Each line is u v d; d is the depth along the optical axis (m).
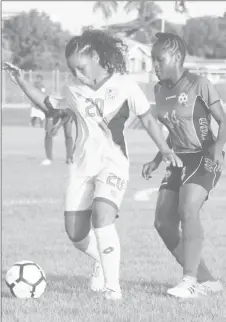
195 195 12.42
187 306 11.72
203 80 12.55
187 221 12.43
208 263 15.23
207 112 12.70
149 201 25.69
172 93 12.70
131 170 34.56
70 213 12.57
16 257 16.77
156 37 12.88
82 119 12.30
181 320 10.90
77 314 11.28
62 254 17.06
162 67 12.64
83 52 12.22
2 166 37.44
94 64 12.28
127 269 14.78
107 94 12.17
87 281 14.12
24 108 93.94
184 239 12.49
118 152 12.30
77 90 12.28
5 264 16.06
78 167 12.47
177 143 12.88
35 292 12.77
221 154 12.52
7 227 20.78
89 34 12.35
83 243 12.89
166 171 13.11
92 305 11.81
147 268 14.95
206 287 13.04
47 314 11.31
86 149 12.32
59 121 13.10
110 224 12.12
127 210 23.58
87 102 12.21
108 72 12.38
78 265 15.81
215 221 20.31
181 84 12.61
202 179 12.49
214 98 12.52
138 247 17.38
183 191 12.52
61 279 14.39
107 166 12.25
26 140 55.62
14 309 11.77
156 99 12.96
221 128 12.53
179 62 12.66
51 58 121.94
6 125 71.69
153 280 13.96
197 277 13.18
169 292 12.30
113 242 12.10
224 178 27.97
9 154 44.22
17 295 12.77
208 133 12.77
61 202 25.72
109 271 12.15
